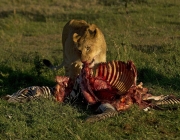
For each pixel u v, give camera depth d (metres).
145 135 9.13
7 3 34.09
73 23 13.06
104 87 10.74
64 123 9.49
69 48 12.52
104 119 9.73
